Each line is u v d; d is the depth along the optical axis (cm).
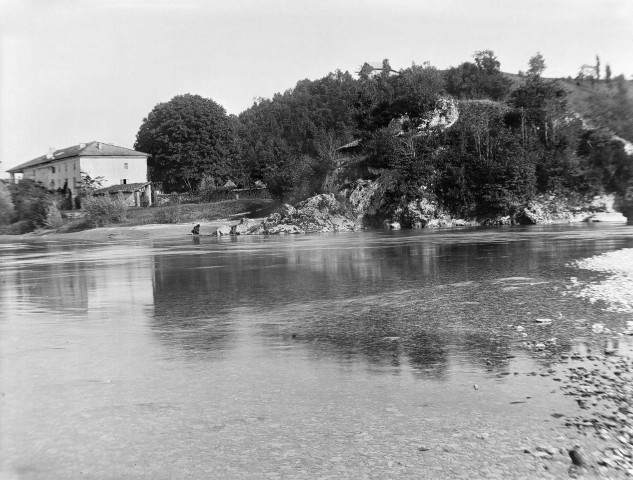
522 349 1334
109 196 11481
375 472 716
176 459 779
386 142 10075
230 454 789
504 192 9362
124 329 1723
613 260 3219
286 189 10588
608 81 14150
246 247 5591
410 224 9400
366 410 952
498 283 2506
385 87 11656
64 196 13850
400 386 1080
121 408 996
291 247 5391
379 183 9650
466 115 10650
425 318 1780
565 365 1186
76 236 9531
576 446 779
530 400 974
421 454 768
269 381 1139
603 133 10531
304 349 1410
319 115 18425
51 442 854
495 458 748
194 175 14075
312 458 766
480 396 1004
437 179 9738
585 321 1627
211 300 2278
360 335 1559
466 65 14638
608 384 1051
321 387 1088
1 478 740
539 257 3597
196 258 4403
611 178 10181
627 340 1388
